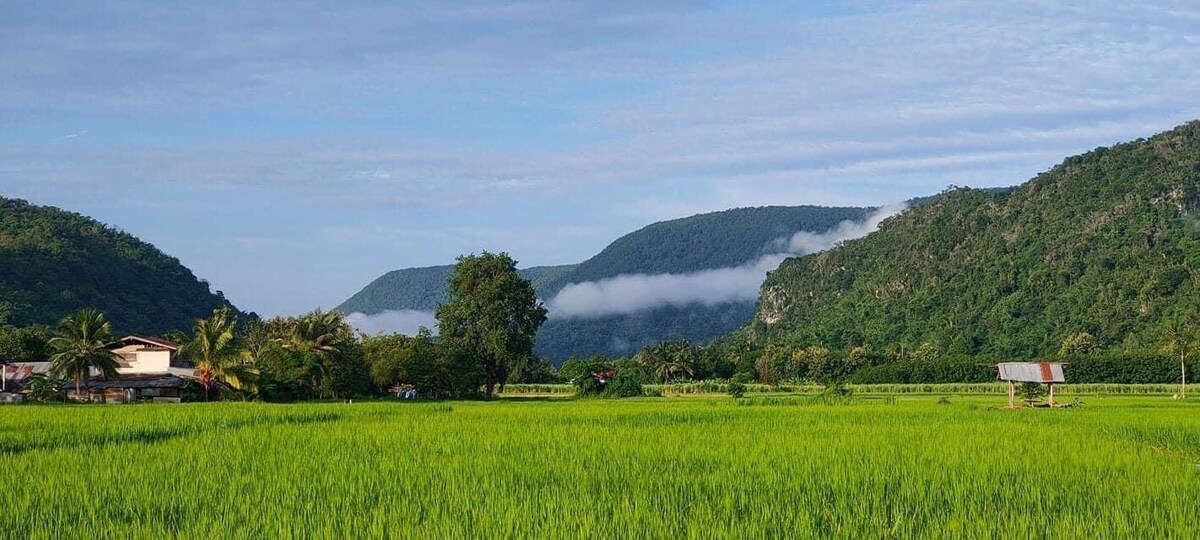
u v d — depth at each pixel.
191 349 86.31
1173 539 16.48
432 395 110.50
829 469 23.78
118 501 19.95
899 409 57.53
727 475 23.03
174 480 22.38
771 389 129.75
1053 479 22.22
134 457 26.88
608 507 18.95
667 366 191.00
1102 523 17.33
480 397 112.50
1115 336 191.25
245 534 16.88
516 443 30.86
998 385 128.75
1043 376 66.56
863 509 18.94
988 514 18.39
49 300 163.38
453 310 114.19
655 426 39.81
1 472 23.62
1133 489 20.64
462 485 21.45
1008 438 32.28
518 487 21.41
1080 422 42.78
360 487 21.12
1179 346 133.38
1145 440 34.31
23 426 39.12
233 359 86.56
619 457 26.73
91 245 193.25
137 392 88.50
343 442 31.39
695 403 74.56
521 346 115.62
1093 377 135.38
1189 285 193.12
